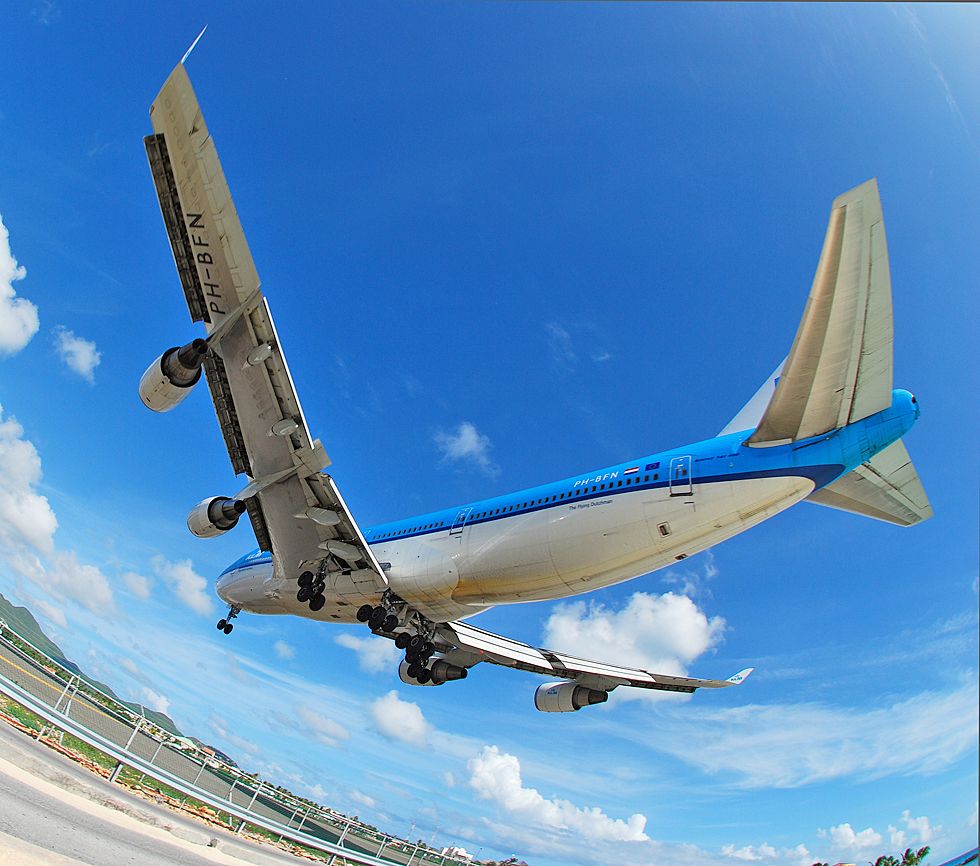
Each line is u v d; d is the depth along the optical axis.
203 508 12.30
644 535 11.12
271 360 10.33
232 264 9.54
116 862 6.80
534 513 12.23
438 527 13.67
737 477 10.44
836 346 8.14
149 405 10.46
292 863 13.14
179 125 8.94
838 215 6.85
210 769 19.27
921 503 11.02
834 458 9.78
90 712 17.77
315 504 11.80
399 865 19.52
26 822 6.98
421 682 14.91
